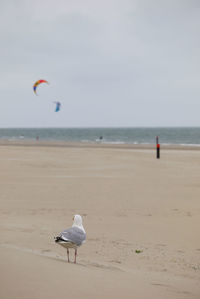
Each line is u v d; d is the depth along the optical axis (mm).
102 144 65000
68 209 15023
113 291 5172
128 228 12219
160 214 14375
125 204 16188
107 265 8086
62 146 56562
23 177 23734
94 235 11273
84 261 8266
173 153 43219
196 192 19125
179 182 22328
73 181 22344
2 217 13367
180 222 13148
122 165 30859
